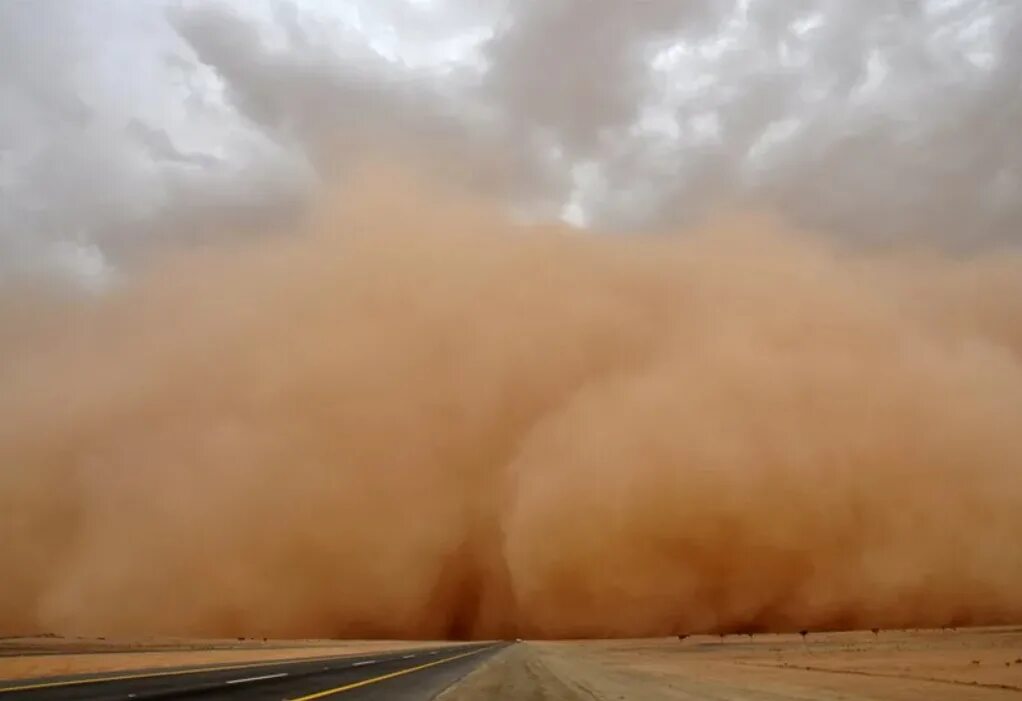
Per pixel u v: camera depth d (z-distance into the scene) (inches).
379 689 624.4
